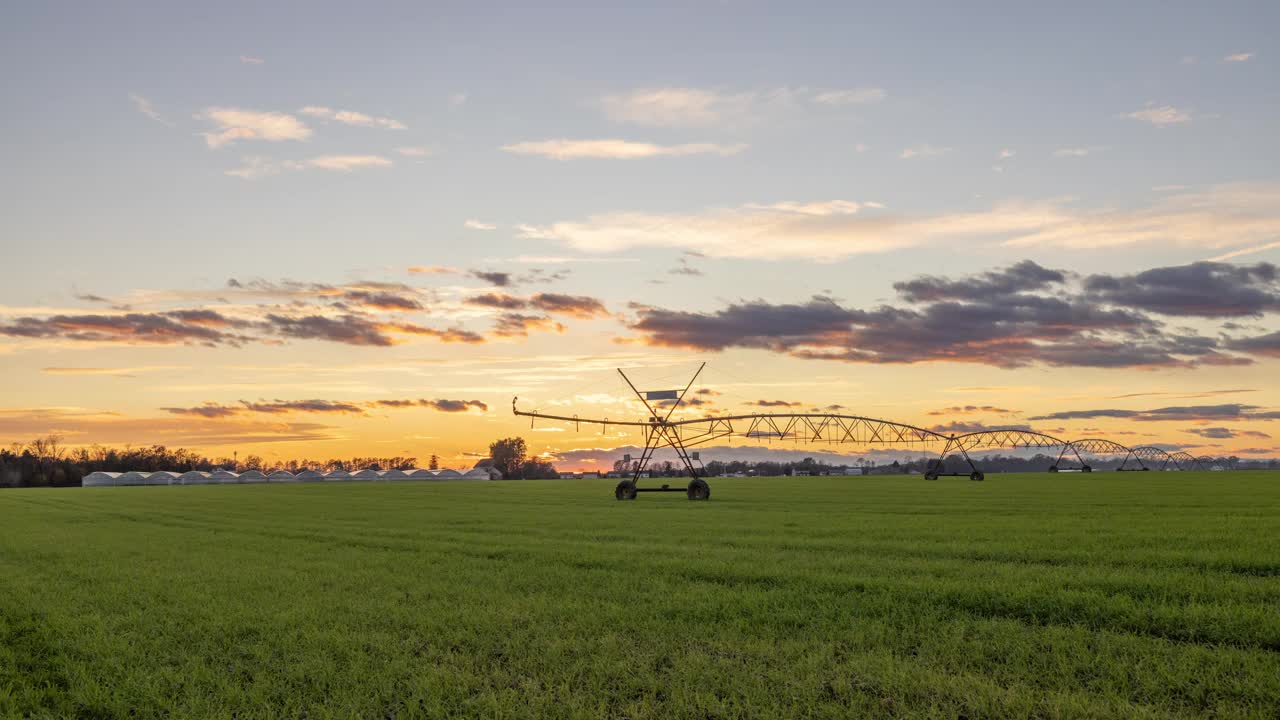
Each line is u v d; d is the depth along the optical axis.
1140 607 16.20
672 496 80.94
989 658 13.01
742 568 22.55
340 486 149.00
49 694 12.29
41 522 50.03
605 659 13.20
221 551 30.75
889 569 22.33
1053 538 30.77
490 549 29.09
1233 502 57.66
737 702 11.06
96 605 19.27
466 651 14.02
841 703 10.98
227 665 13.80
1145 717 10.10
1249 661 12.28
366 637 15.18
